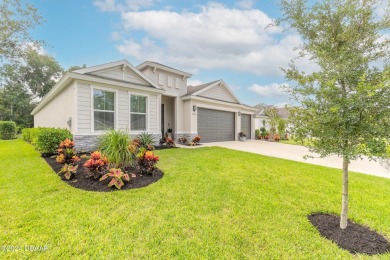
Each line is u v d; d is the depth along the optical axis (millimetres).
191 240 2352
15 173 4828
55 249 2141
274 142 15375
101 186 4008
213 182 4414
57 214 2854
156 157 4934
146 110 9953
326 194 3918
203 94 13461
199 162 6363
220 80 14492
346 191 2656
